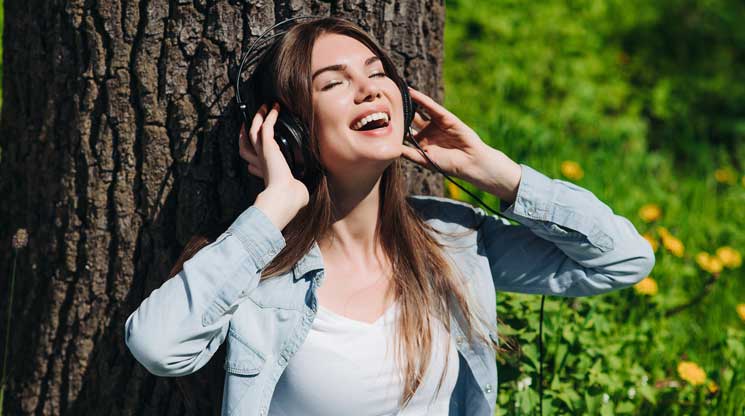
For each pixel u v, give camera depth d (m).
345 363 2.09
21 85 2.56
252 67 2.30
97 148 2.38
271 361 2.08
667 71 6.74
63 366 2.58
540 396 2.63
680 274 3.89
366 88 2.01
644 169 5.15
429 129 2.33
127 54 2.32
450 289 2.24
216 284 1.96
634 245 2.28
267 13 2.31
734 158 6.07
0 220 2.73
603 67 6.38
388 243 2.26
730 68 6.91
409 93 2.17
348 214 2.21
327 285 2.20
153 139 2.35
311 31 2.06
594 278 2.31
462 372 2.30
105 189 2.41
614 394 2.90
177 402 2.50
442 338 2.20
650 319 3.47
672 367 3.30
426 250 2.27
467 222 2.37
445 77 5.84
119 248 2.43
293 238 2.15
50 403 2.62
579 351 2.96
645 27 6.95
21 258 2.64
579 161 4.96
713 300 3.88
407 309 2.17
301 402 2.11
